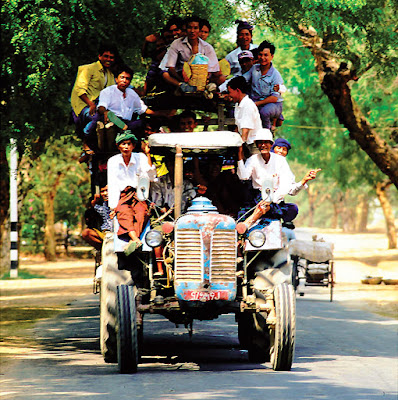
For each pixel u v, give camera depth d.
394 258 122.44
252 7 42.97
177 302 25.27
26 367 28.12
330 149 108.50
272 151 28.83
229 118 30.33
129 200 26.39
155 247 25.16
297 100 97.88
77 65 42.47
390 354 31.80
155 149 27.19
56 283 76.69
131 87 31.64
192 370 26.41
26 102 44.84
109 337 27.42
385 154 70.44
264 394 21.73
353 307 52.66
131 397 21.22
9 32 41.03
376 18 48.81
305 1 41.22
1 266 82.50
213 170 27.36
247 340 29.95
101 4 40.25
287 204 27.34
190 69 29.44
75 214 130.00
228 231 24.86
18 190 87.50
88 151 30.53
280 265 26.67
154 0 41.41
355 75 63.34
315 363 28.67
